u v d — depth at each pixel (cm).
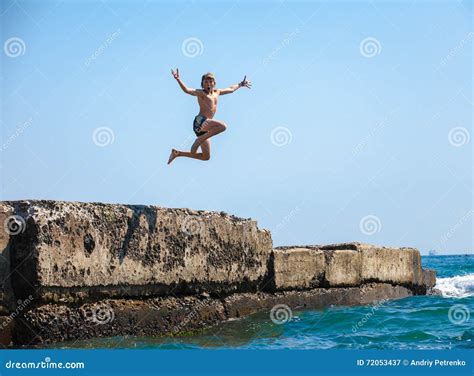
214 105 1141
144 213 1076
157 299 1106
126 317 1048
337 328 1308
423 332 1273
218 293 1233
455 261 7050
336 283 1529
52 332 950
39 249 928
